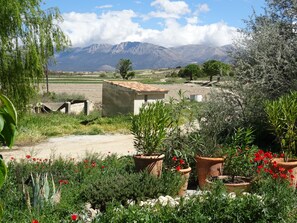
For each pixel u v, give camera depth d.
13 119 1.82
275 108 9.13
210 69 62.81
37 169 9.03
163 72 169.62
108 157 10.83
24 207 6.48
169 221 5.32
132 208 5.48
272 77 13.34
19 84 17.67
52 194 6.99
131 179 7.65
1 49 16.92
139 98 23.88
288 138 9.15
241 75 13.65
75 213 6.22
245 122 12.92
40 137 18.23
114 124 21.81
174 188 7.71
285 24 14.79
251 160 8.35
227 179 8.07
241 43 14.52
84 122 22.67
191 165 9.09
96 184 7.45
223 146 9.15
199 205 5.62
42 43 17.62
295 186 7.93
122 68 85.50
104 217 5.30
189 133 9.52
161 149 9.00
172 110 9.29
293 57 13.34
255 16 15.08
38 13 17.61
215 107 12.08
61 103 29.11
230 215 5.54
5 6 16.39
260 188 7.28
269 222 5.67
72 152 15.06
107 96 25.55
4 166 1.79
